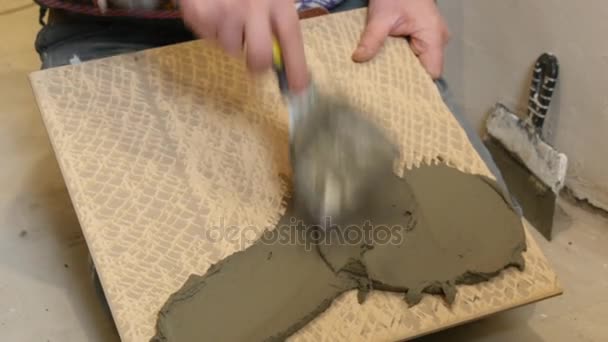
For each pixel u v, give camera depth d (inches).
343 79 33.7
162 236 28.0
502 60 44.9
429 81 34.0
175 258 27.4
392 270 27.1
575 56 40.6
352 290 27.0
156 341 25.3
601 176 42.6
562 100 42.7
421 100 33.1
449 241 28.0
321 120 29.5
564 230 43.7
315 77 33.3
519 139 44.9
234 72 33.5
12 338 38.7
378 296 26.9
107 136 30.9
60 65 37.3
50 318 39.6
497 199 29.5
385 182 29.2
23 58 56.2
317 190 28.4
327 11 38.8
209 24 26.8
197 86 33.0
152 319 25.8
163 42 39.1
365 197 28.7
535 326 38.3
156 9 37.6
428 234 28.1
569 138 43.5
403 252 27.6
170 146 30.8
